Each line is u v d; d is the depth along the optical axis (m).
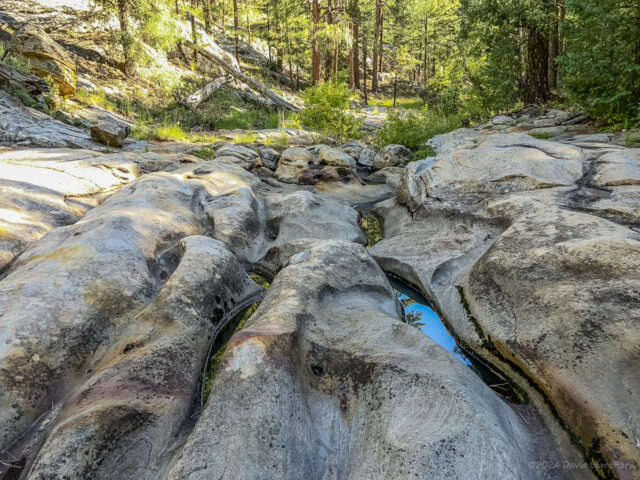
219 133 14.67
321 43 26.41
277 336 2.85
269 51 34.28
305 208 6.68
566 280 3.44
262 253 5.73
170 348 3.17
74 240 4.12
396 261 5.57
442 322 4.43
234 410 2.41
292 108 22.84
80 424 2.35
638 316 2.83
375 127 17.86
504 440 2.23
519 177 5.64
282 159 10.13
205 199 6.59
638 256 3.31
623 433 2.37
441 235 5.71
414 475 2.07
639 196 4.53
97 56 17.44
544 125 11.09
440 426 2.30
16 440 2.53
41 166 6.86
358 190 8.79
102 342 3.31
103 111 13.64
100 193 6.73
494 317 3.73
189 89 19.36
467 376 2.75
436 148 10.59
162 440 2.48
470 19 15.65
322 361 3.03
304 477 2.24
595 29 8.68
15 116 9.69
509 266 3.91
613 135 8.20
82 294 3.47
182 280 3.84
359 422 2.58
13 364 2.78
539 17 13.66
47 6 18.62
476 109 17.72
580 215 4.30
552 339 3.10
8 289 3.32
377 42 37.75
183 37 20.16
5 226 4.75
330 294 3.89
